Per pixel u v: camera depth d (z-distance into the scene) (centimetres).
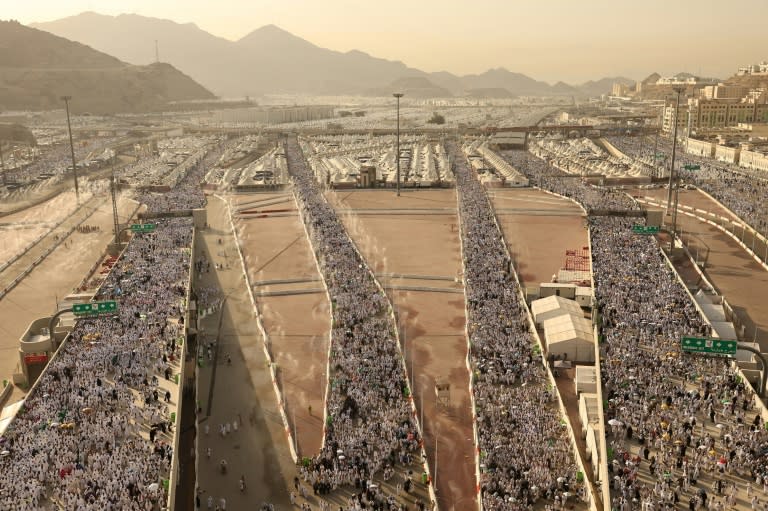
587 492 6719
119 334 10169
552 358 9975
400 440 7800
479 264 14838
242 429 8462
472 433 8194
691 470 6625
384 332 11188
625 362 9125
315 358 10525
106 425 7512
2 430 7481
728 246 17788
